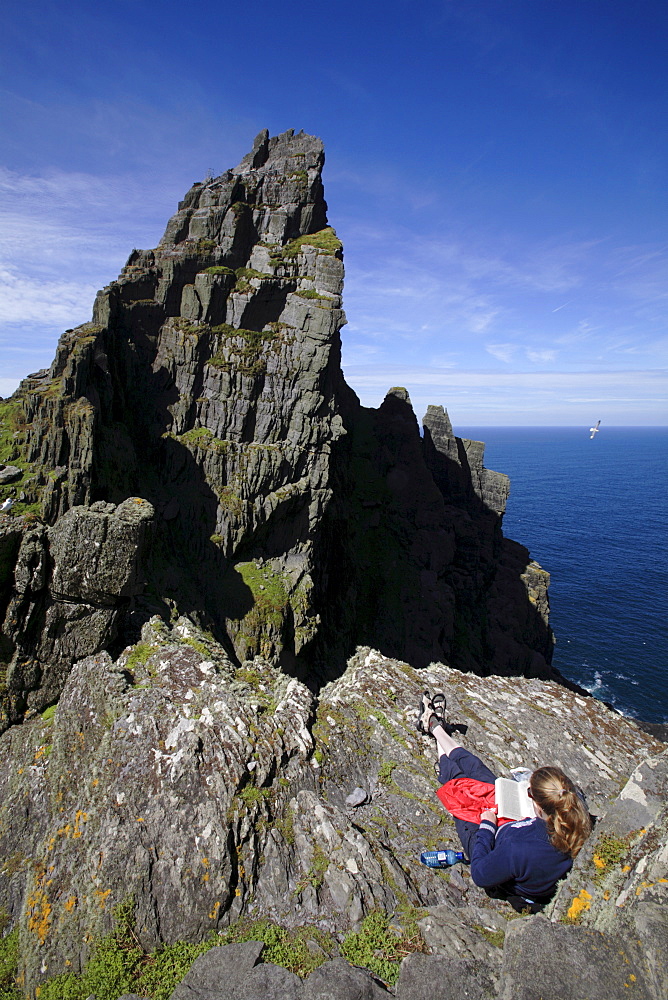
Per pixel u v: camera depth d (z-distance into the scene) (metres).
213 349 29.11
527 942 5.55
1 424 21.47
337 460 39.28
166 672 12.69
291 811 9.67
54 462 19.75
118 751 10.41
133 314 29.30
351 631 37.69
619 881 6.06
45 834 10.61
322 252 29.00
